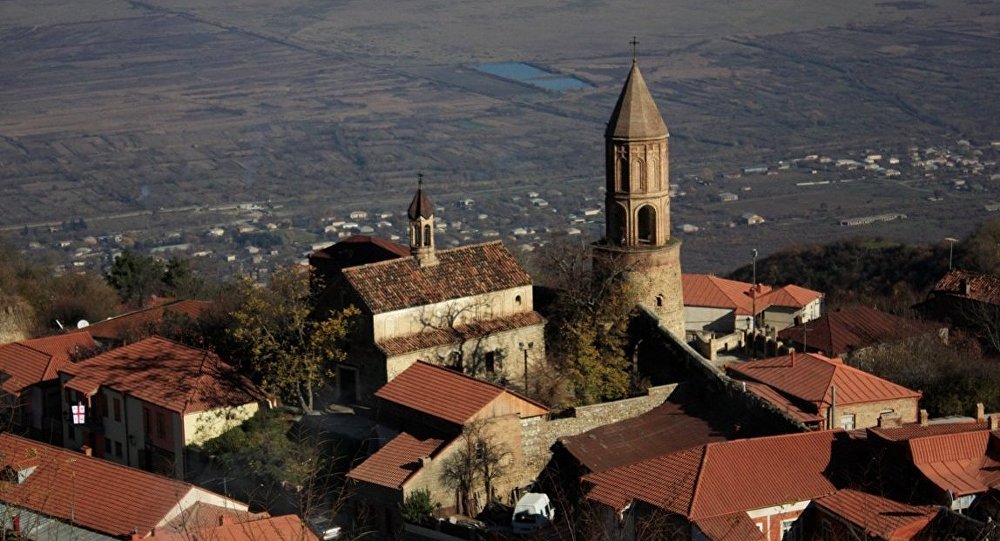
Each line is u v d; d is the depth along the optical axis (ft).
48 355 316.60
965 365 296.10
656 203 314.14
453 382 262.26
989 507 213.46
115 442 290.97
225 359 299.79
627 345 307.17
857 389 271.90
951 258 498.69
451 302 291.79
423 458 244.01
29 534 206.90
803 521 220.64
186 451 273.13
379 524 245.45
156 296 444.14
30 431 308.40
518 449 255.50
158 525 223.92
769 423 261.24
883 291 497.05
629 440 262.26
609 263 310.24
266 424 274.77
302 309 287.48
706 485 221.05
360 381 286.46
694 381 284.82
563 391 283.18
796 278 547.49
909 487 220.43
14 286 424.05
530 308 304.09
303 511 226.38
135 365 295.07
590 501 227.40
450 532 234.17
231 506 237.66
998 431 227.20
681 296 319.06
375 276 288.71
